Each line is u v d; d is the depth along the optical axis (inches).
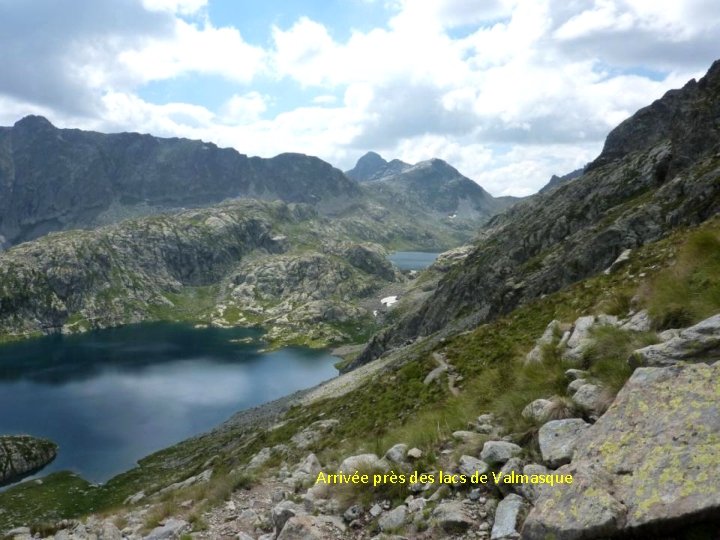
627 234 2795.3
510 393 526.0
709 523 208.4
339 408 2063.2
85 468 3661.4
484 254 5743.1
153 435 4377.5
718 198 2220.7
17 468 3563.0
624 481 252.1
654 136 5324.8
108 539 637.3
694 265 532.7
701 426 248.4
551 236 4357.8
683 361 332.5
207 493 726.5
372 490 454.9
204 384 6190.9
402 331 6048.2
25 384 6151.6
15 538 780.0
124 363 7500.0
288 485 678.5
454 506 359.6
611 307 689.0
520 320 1732.3
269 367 7308.1
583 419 382.6
